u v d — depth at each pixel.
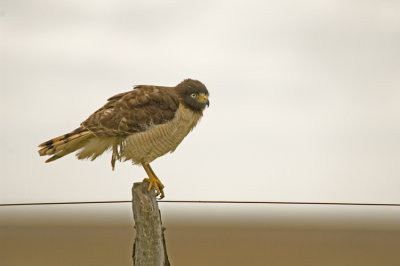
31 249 17.48
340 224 26.83
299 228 25.95
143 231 6.06
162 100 7.38
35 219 31.20
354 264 14.62
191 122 7.70
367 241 19.86
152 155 7.47
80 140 7.19
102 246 18.30
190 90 7.56
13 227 26.00
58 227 26.22
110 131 7.12
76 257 15.62
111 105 7.44
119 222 30.55
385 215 28.92
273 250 17.62
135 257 6.13
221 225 29.73
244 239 20.95
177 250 17.48
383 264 14.82
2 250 17.11
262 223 31.22
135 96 7.40
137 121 7.16
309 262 14.96
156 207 6.16
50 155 7.34
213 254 16.56
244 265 14.29
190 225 29.66
